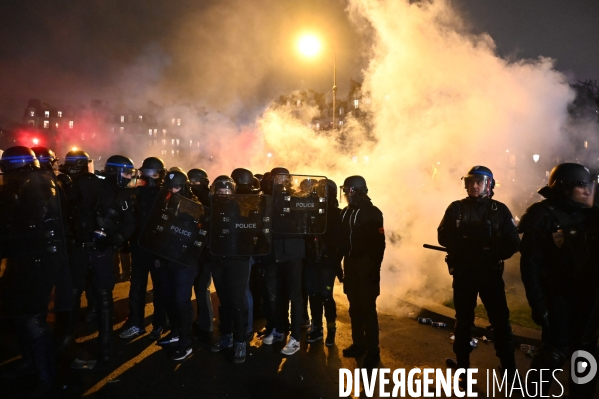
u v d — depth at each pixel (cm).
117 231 412
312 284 475
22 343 400
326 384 390
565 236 297
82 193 405
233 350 462
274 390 378
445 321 548
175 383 389
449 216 378
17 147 355
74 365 413
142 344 477
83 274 412
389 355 454
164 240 430
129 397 364
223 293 454
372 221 429
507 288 730
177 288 437
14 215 342
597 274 288
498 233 362
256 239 436
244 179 484
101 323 426
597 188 336
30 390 373
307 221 455
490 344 482
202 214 439
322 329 494
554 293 303
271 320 480
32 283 342
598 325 280
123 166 444
